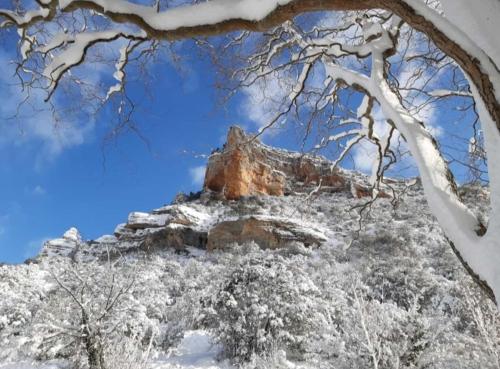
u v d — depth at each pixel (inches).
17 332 510.9
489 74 76.3
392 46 152.7
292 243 1234.6
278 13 101.3
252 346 449.4
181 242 1486.2
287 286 489.1
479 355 285.9
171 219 1621.6
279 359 347.6
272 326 456.4
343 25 207.3
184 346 533.0
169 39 120.2
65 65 149.6
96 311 370.6
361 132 204.4
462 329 361.4
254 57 217.3
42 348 419.2
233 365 445.7
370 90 142.7
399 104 124.9
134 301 452.4
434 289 614.5
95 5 120.8
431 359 301.0
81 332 335.0
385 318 309.4
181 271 978.7
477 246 77.6
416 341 305.7
